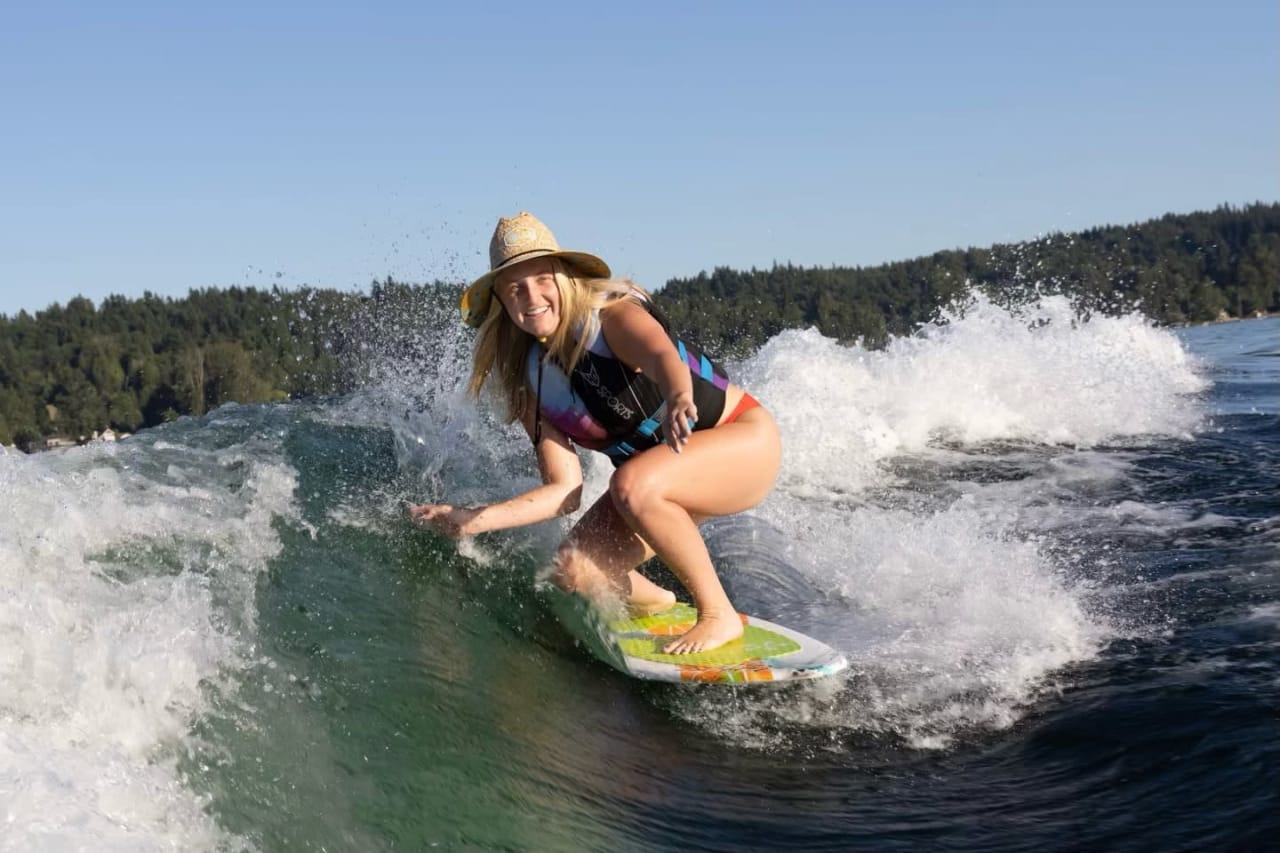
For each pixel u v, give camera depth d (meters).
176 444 4.70
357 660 2.99
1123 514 5.70
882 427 7.87
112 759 2.11
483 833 2.43
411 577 3.72
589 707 3.34
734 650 3.68
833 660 3.57
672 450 3.66
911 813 2.73
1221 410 9.10
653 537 3.64
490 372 3.99
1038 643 3.85
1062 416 8.52
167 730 2.29
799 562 4.93
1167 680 3.39
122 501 3.47
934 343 9.23
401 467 4.91
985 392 8.56
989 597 4.35
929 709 3.37
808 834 2.63
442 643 3.33
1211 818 2.52
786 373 8.35
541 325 3.62
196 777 2.20
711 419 3.82
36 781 1.91
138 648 2.43
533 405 3.89
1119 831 2.52
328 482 4.46
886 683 3.57
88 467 3.99
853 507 6.23
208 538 3.43
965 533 5.29
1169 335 12.05
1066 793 2.75
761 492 3.86
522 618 3.78
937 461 7.47
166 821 2.02
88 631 2.47
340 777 2.43
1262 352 16.47
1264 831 2.43
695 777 2.99
